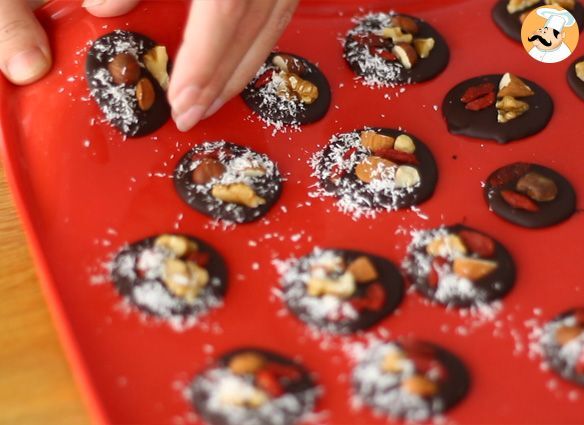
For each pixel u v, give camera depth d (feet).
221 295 1.49
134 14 1.77
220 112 1.71
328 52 1.82
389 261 1.55
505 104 1.74
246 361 1.40
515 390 1.43
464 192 1.65
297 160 1.67
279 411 1.36
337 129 1.72
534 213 1.62
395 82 1.78
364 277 1.50
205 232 1.57
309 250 1.56
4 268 1.55
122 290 1.48
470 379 1.43
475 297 1.50
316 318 1.46
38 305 1.51
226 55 1.56
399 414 1.38
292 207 1.61
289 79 1.73
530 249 1.59
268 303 1.49
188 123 1.62
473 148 1.71
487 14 1.89
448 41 1.85
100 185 1.61
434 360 1.42
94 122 1.65
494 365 1.45
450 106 1.75
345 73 1.79
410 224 1.60
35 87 1.69
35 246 1.51
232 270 1.53
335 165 1.65
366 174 1.64
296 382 1.39
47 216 1.57
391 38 1.82
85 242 1.54
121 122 1.65
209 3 1.50
